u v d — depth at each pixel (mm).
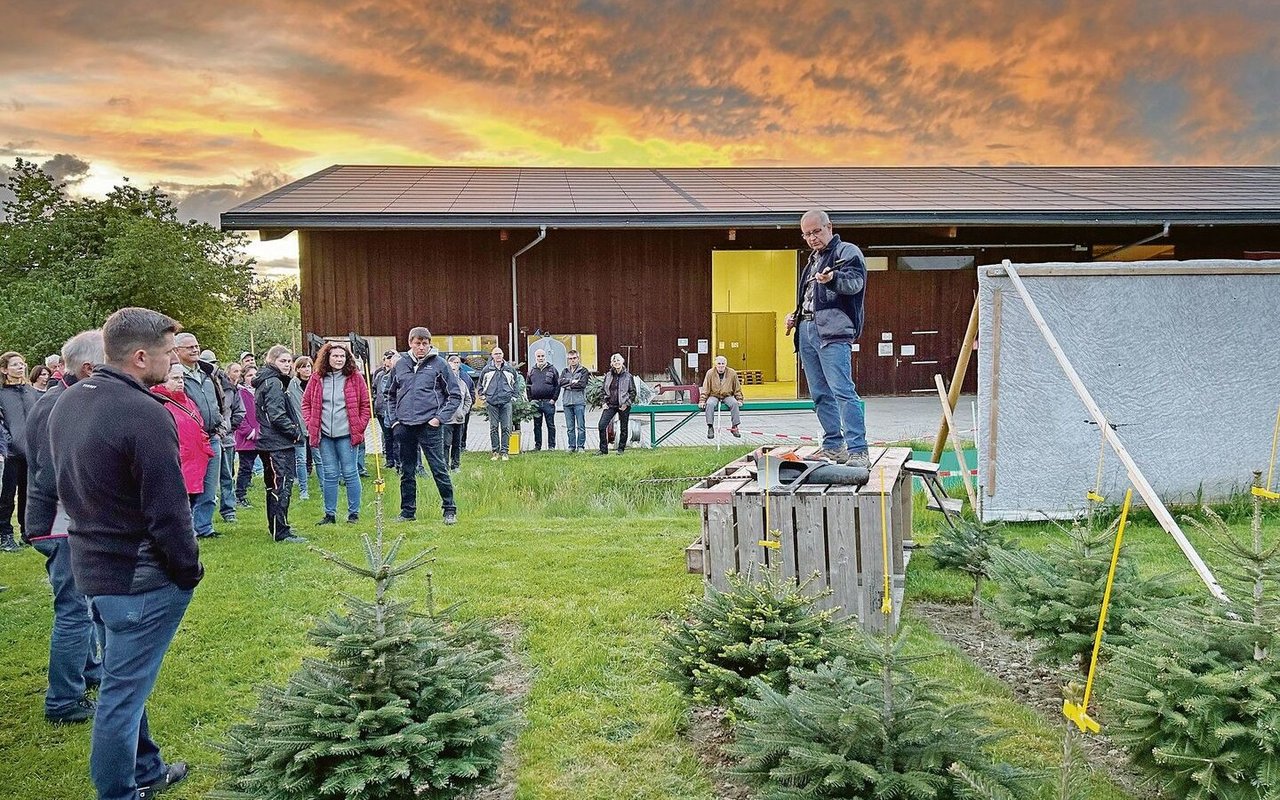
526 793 3475
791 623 3945
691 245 23297
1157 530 7699
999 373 8336
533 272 22766
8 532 7930
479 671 3359
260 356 43469
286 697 3061
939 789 2762
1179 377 8406
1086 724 2402
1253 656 3131
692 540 7582
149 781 3568
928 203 21797
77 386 3143
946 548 5809
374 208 20094
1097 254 24750
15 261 37344
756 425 17750
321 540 7859
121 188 39312
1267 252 24156
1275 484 8461
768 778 3082
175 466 3135
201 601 5949
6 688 4652
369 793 2850
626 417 14109
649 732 3951
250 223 19078
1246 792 2887
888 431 15758
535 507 9961
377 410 12672
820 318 5516
